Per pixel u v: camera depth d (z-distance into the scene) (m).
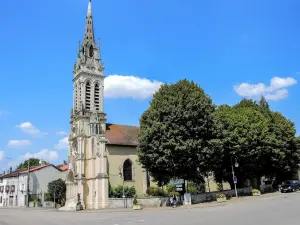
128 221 25.45
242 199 43.81
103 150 54.47
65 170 86.19
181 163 40.84
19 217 36.97
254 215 23.05
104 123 62.56
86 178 57.66
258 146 50.69
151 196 49.16
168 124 41.22
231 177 54.75
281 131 59.41
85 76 63.97
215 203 40.38
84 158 58.62
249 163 52.03
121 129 64.44
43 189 83.69
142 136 42.88
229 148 48.81
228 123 50.47
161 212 33.56
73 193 59.22
